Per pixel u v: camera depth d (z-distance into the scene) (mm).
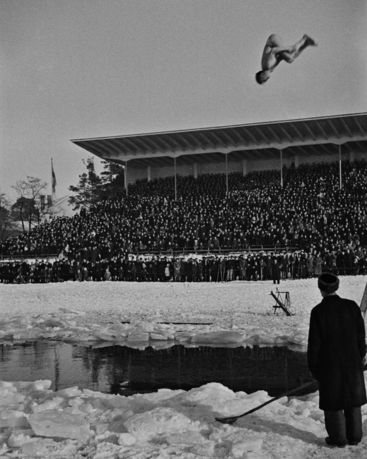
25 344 20250
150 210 70562
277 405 10016
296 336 19250
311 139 78062
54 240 65438
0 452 8062
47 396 11266
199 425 8891
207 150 82812
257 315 25797
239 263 50281
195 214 66500
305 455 7547
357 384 7895
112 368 15703
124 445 8156
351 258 49281
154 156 85312
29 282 54000
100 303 34594
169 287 44188
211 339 19734
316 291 37750
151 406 10086
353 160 82625
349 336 7965
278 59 34062
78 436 8508
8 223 104875
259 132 79188
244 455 7547
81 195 118688
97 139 83938
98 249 59562
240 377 14164
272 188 73438
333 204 63719
